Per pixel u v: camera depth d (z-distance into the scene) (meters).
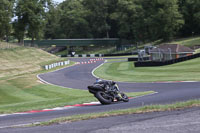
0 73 77.75
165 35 156.38
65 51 195.88
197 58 69.12
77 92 40.28
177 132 10.14
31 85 52.38
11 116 17.58
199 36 150.88
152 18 156.38
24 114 18.31
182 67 59.56
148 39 170.00
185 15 157.62
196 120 11.61
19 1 130.88
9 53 104.88
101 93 20.05
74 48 193.50
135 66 75.38
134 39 182.25
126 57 128.62
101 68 82.25
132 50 157.88
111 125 11.52
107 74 64.31
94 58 137.00
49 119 14.84
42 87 48.91
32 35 140.25
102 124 11.81
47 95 39.97
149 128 10.79
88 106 20.53
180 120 11.74
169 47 90.12
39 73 77.75
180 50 86.12
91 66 92.50
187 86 32.97
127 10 174.50
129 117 12.86
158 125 11.15
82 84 49.28
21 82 56.94
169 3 151.12
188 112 13.12
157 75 52.28
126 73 62.53
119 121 12.18
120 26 189.00
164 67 64.94
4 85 53.47
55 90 44.12
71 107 21.03
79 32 198.88
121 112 13.98
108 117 13.22
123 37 188.12
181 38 159.00
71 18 194.25
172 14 148.62
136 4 178.00
